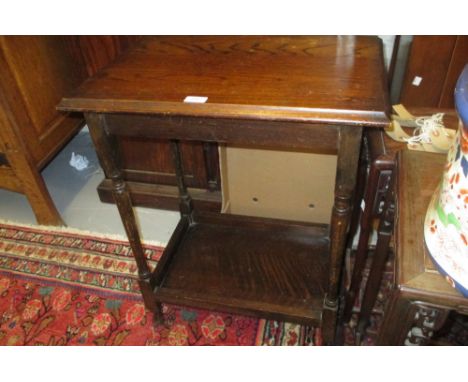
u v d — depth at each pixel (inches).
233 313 45.4
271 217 60.9
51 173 78.0
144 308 51.9
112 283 55.4
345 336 46.6
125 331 49.5
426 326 25.3
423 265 24.0
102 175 76.9
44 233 63.6
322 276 48.1
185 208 55.3
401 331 25.9
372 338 45.6
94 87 33.6
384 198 35.9
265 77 32.8
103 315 51.5
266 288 47.1
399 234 26.0
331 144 29.9
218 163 60.7
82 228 65.4
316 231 53.1
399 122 39.5
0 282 56.7
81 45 63.8
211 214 56.1
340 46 36.9
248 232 55.0
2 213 69.1
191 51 38.4
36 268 58.3
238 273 49.3
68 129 64.7
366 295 41.5
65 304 53.1
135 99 31.4
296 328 48.7
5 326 50.9
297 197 56.9
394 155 34.4
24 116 55.2
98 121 33.4
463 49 48.0
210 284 48.2
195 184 63.9
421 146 35.8
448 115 40.7
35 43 55.3
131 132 33.7
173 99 30.9
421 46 49.2
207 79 33.3
